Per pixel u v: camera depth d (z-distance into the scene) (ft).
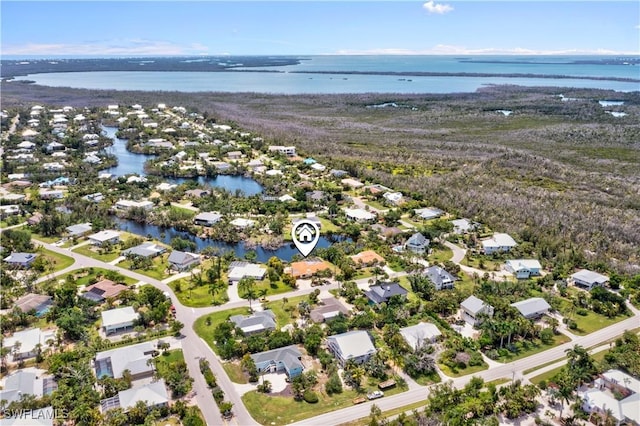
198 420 253.24
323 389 289.33
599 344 347.36
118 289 398.42
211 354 322.96
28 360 314.14
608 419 261.85
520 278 453.17
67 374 287.89
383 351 319.06
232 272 437.99
